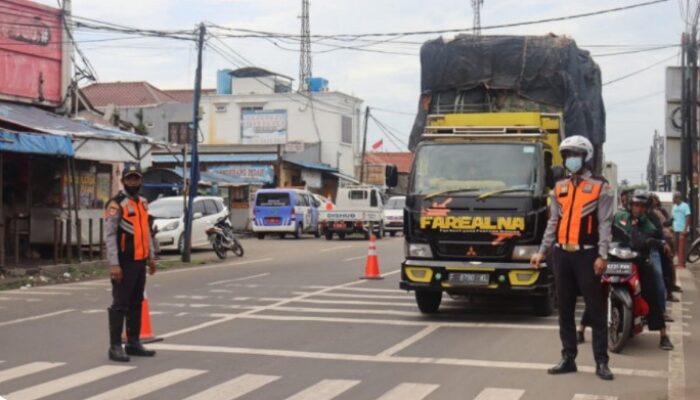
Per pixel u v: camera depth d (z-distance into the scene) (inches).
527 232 441.1
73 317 486.3
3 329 440.5
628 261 373.7
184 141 2005.4
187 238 902.4
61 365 341.7
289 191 1409.9
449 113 563.2
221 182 1491.1
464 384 307.0
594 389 299.6
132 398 283.7
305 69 2278.5
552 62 554.3
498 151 468.1
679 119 869.8
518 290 440.5
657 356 367.9
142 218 363.6
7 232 828.6
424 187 466.0
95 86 2240.4
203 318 474.9
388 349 378.3
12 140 667.4
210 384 305.9
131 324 361.4
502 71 562.3
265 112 2250.2
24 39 861.2
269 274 751.7
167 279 708.0
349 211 1362.0
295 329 435.5
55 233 772.0
